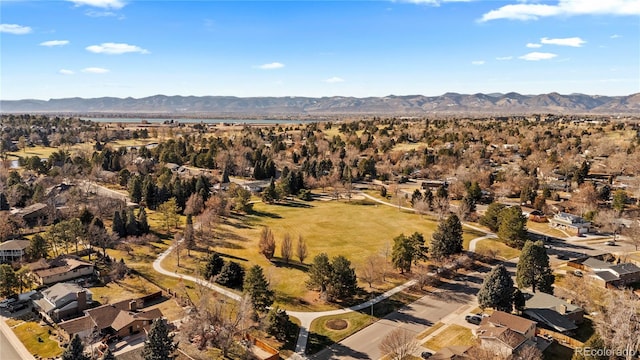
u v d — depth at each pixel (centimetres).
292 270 9881
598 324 7350
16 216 11825
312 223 13638
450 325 7650
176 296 8512
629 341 6181
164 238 11719
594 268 9781
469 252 11106
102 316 7350
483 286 8044
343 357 6694
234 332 7012
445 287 9250
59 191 15350
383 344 6644
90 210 12575
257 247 11194
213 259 9288
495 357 6219
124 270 9306
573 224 13162
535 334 7106
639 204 14700
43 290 8244
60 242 10144
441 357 6262
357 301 8531
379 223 13725
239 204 14475
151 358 5909
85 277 9131
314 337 7250
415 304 8475
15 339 6981
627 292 8500
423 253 10956
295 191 17625
